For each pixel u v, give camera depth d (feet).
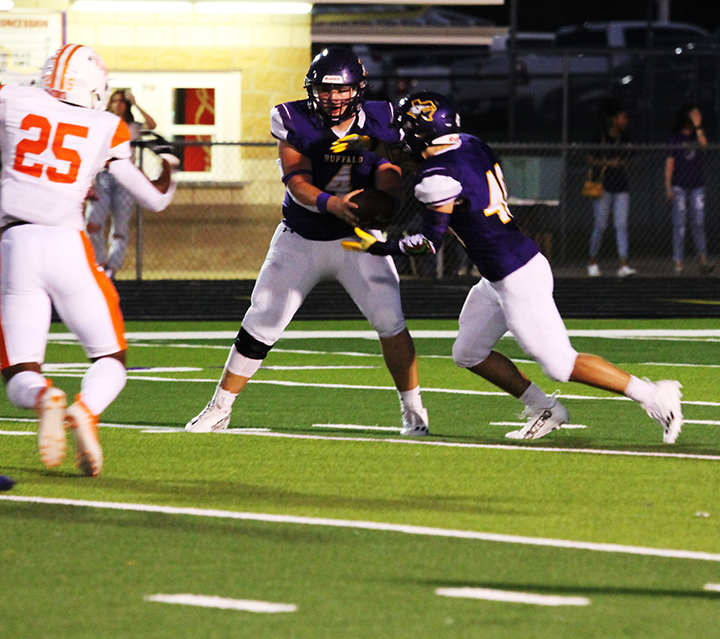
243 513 59.31
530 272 74.59
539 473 69.26
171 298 175.94
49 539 54.39
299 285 80.84
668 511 60.29
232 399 82.89
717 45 258.37
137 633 42.47
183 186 202.08
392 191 78.74
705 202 247.09
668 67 256.73
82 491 63.93
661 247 244.83
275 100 203.21
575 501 62.34
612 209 204.13
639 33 289.74
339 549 53.06
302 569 50.03
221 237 203.72
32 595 46.55
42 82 66.49
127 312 163.84
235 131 203.00
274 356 125.70
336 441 79.41
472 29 257.55
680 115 201.26
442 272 203.41
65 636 42.16
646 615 44.52
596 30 291.79
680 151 200.13
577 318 163.22
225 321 159.12
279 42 202.59
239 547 53.26
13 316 64.13
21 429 83.20
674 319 162.81
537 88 268.62
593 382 75.72
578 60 269.23
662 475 68.95
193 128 202.59
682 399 98.32
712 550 53.26
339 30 254.68
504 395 101.19
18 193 64.54
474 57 276.82
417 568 50.24
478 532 56.08
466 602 45.91
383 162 79.56
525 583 48.32
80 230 65.51
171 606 45.34
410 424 82.53
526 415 81.30
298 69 203.21
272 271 80.69
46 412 60.29
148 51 200.54
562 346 75.31
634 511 60.23
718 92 256.11
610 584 48.21
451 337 143.64
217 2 198.29
